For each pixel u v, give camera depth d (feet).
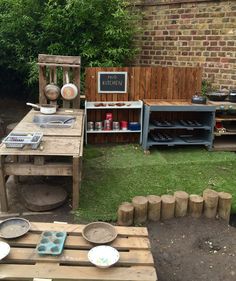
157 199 11.36
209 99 17.65
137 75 17.85
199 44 19.10
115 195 12.57
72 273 6.84
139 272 6.97
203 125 17.60
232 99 17.17
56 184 13.38
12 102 27.02
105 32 19.33
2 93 28.04
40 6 21.43
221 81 18.71
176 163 15.67
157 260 9.68
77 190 11.37
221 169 15.26
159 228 11.05
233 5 17.46
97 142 18.44
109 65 19.60
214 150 17.60
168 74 18.07
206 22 18.57
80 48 19.95
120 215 10.87
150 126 16.99
